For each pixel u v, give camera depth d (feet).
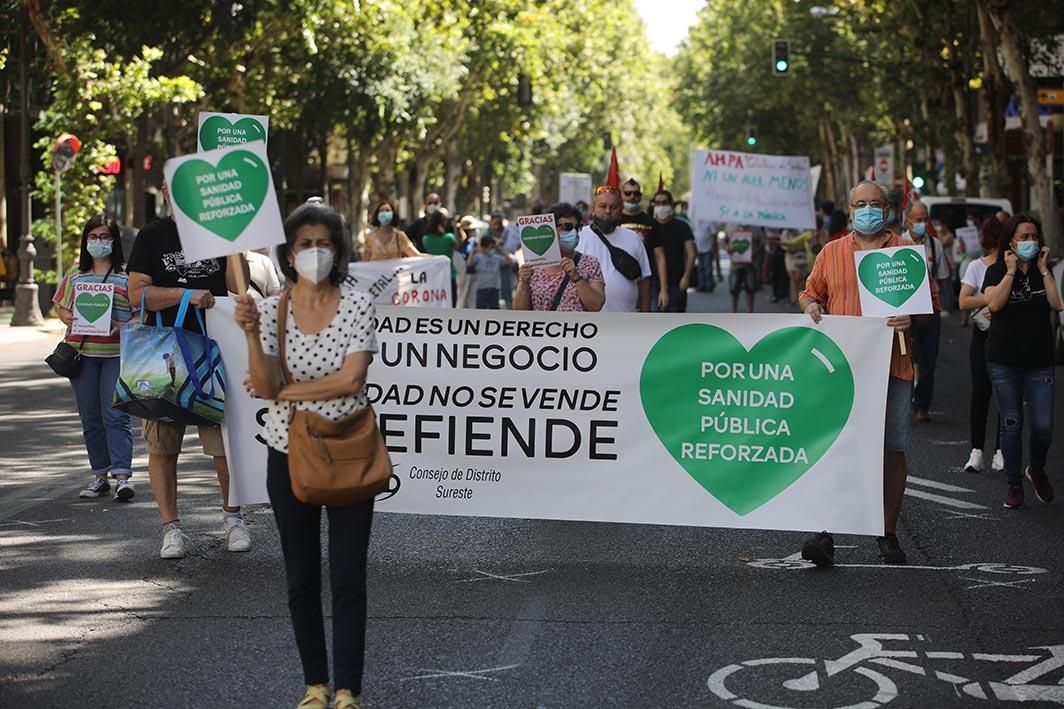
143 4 89.56
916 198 57.93
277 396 17.90
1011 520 31.68
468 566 26.94
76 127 94.84
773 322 27.20
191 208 18.42
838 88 187.21
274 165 153.79
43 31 93.61
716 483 27.48
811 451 27.25
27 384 59.72
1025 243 32.48
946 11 118.93
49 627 22.76
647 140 316.40
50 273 94.38
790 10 179.93
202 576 26.08
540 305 31.60
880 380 26.99
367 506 17.93
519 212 300.61
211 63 109.09
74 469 38.42
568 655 21.31
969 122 124.26
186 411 26.40
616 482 27.63
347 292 18.22
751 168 68.44
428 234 68.33
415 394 27.76
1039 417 32.89
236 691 19.66
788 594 24.98
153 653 21.36
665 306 43.24
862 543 29.27
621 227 35.65
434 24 153.58
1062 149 135.64
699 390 27.40
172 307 27.22
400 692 19.65
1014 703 19.25
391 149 169.89
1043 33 105.91
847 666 20.81
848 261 27.55
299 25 110.11
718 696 19.49
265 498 27.63
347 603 17.78
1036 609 23.99
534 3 173.17
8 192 129.08
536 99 190.19
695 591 25.14
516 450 27.73
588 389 27.55
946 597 24.77
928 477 37.17
